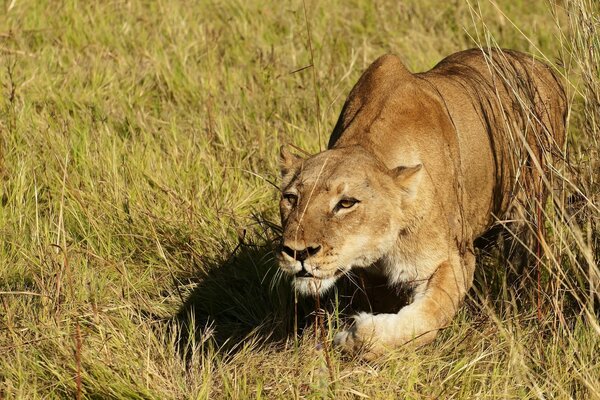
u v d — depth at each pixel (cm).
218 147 1305
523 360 829
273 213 1153
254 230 1112
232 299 1050
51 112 1359
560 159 1001
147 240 1109
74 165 1218
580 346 857
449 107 957
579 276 895
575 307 941
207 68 1539
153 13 1758
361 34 1727
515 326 896
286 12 1753
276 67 1548
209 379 827
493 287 1024
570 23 984
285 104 1425
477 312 939
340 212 827
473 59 1066
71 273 989
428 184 880
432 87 953
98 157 1230
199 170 1216
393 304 966
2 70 1466
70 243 1084
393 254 896
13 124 1288
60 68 1535
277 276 1028
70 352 867
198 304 1042
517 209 1017
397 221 861
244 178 1238
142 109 1394
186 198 1150
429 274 896
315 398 803
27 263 1023
